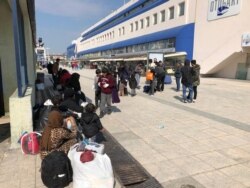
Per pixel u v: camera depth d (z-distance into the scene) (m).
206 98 12.11
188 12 31.23
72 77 8.38
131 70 15.67
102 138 5.93
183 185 3.86
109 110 8.49
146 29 42.78
